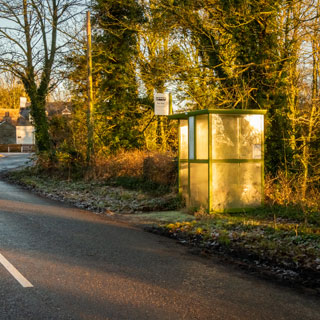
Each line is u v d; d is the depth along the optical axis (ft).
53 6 83.76
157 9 56.24
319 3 47.32
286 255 24.29
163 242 28.53
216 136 37.60
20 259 22.79
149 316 15.14
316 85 48.88
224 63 51.52
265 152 45.98
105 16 78.54
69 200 51.47
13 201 47.75
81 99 81.76
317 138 45.24
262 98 46.75
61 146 78.64
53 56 86.43
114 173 65.26
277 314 15.74
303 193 40.09
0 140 257.96
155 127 79.46
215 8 51.70
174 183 52.31
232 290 18.51
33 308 15.65
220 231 29.96
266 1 44.86
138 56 77.05
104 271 20.93
